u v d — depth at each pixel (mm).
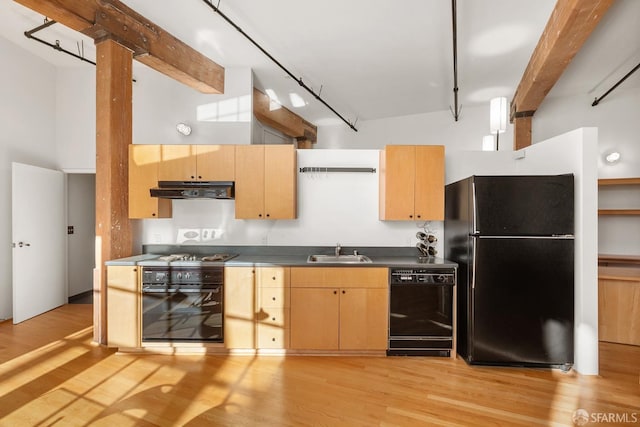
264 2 2922
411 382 2463
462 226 2955
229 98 4188
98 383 2393
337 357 2893
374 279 2889
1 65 3721
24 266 3793
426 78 4469
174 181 3215
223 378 2490
